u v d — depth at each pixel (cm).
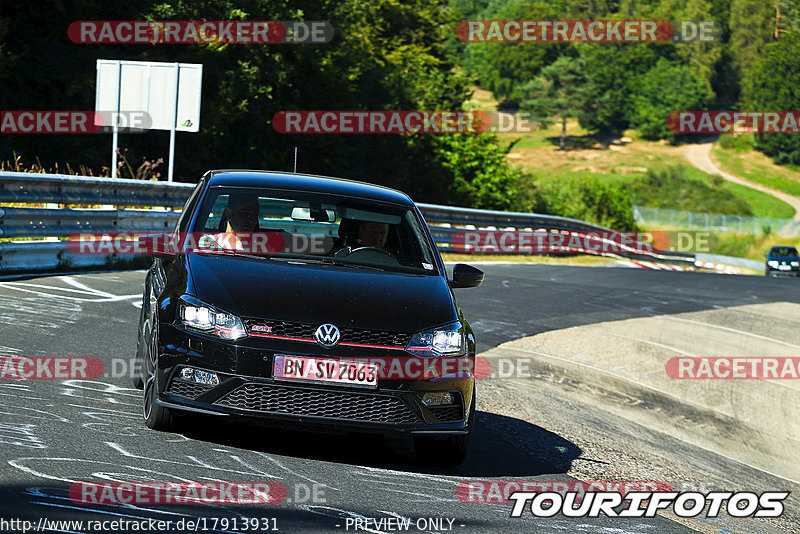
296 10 12569
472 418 2078
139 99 6675
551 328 5153
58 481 1557
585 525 1808
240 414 1862
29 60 9162
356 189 2480
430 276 2236
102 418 2044
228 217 2252
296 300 1942
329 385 1877
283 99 12694
